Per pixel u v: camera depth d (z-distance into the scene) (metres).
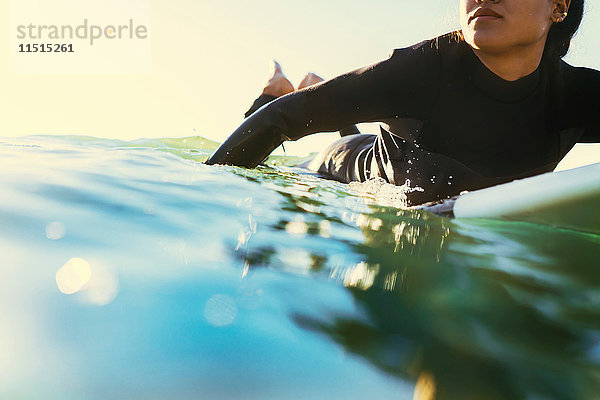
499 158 1.29
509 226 0.83
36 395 0.29
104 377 0.31
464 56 1.22
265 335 0.39
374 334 0.42
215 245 0.60
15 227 0.56
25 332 0.35
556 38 1.22
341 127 1.36
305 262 0.58
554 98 1.24
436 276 0.57
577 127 1.28
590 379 0.38
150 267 0.50
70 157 1.14
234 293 0.46
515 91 1.20
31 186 0.76
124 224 0.63
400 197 1.39
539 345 0.43
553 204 0.79
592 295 0.54
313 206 0.92
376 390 0.34
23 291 0.41
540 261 0.65
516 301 0.52
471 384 0.37
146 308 0.41
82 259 0.49
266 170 1.49
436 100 1.25
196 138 2.75
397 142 1.41
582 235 0.79
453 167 1.32
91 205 0.70
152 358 0.34
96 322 0.38
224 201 0.85
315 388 0.34
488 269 0.61
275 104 1.38
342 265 0.58
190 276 0.49
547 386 0.37
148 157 1.29
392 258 0.62
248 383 0.33
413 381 0.36
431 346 0.41
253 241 0.63
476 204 0.91
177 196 0.84
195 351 0.36
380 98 1.27
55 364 0.32
